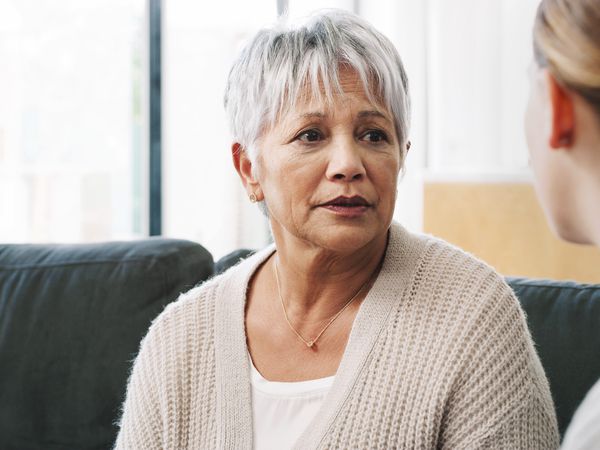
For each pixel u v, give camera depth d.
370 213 0.96
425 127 3.25
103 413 1.42
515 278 1.29
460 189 2.49
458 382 0.94
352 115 0.95
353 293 1.04
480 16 3.10
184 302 1.15
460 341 0.95
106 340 1.44
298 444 0.96
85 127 3.42
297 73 0.96
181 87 3.45
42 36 3.35
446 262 1.03
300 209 0.97
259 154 1.02
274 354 1.05
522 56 2.99
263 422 1.01
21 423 1.46
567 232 0.53
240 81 1.04
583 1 0.46
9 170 3.38
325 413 0.96
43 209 3.43
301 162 0.96
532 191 2.39
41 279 1.53
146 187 3.46
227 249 3.50
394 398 0.95
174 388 1.08
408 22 3.24
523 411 0.92
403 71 1.01
